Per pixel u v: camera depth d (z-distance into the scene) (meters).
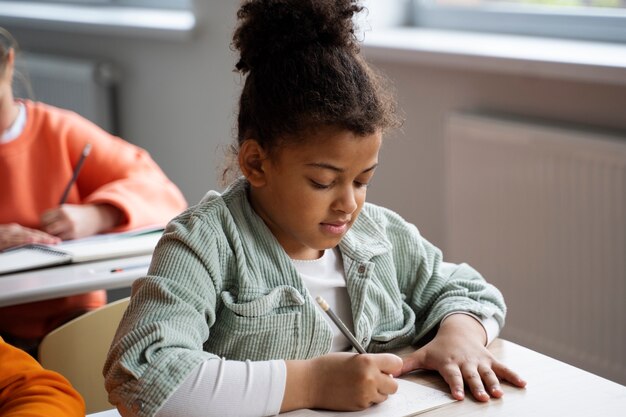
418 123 3.03
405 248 1.53
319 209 1.25
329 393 1.19
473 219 2.83
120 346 1.18
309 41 1.27
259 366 1.20
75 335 1.78
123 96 4.11
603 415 1.18
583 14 2.81
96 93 4.03
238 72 1.37
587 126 2.57
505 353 1.38
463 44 2.89
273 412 1.17
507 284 2.76
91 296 2.42
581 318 2.58
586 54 2.57
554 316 2.65
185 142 3.85
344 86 1.24
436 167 3.00
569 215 2.55
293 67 1.25
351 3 1.31
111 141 2.63
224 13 3.52
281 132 1.24
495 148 2.71
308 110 1.22
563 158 2.54
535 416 1.18
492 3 3.09
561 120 2.65
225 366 1.18
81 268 2.00
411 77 3.03
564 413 1.19
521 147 2.64
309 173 1.24
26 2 4.71
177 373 1.15
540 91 2.68
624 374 2.51
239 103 1.34
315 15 1.27
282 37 1.27
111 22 3.90
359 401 1.18
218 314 1.32
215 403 1.15
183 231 1.30
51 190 2.54
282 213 1.29
